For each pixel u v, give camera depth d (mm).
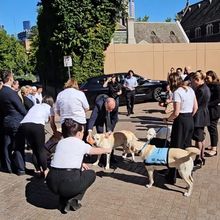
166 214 4992
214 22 54750
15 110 6684
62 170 4922
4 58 43281
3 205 5523
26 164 7652
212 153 7641
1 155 7316
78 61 19703
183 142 5980
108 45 20938
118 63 21406
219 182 6113
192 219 4824
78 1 18859
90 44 19656
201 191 5746
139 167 7121
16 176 6855
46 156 6668
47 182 5043
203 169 6797
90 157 7727
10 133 6809
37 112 6492
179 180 6309
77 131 5172
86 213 5105
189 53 22859
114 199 5559
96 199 5570
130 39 39250
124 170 6969
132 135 7305
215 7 57188
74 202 5164
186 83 5996
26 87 8328
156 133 6840
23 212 5254
